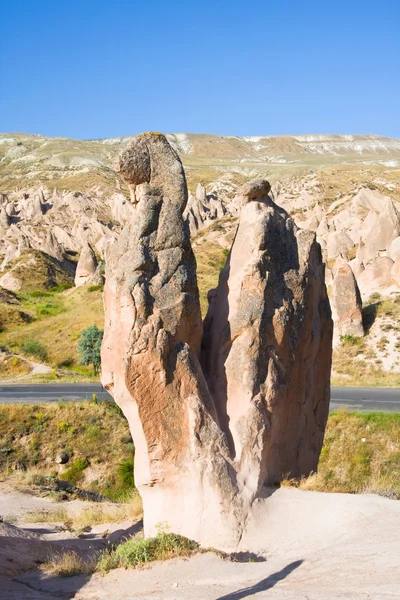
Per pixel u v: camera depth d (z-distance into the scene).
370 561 9.51
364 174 137.62
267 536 11.61
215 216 108.44
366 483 17.06
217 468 12.17
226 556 11.15
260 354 13.38
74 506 21.22
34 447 29.78
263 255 13.69
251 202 14.27
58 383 43.50
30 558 13.66
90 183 185.25
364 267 49.12
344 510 11.72
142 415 12.34
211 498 12.05
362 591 8.44
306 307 14.45
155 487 12.49
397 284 45.31
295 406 14.37
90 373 49.78
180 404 12.48
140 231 12.73
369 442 26.00
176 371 12.47
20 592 11.34
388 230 52.94
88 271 78.12
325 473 25.08
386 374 37.44
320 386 15.68
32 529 17.30
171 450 12.39
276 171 192.62
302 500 12.29
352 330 41.03
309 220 84.81
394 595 8.05
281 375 13.73
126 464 28.50
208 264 73.75
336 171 146.75
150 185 13.04
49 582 11.88
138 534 14.39
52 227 114.12
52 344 55.84
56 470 29.05
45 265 88.75
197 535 11.95
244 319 13.36
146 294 12.41
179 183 13.07
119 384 12.55
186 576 10.49
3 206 137.88
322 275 15.48
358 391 34.34
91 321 58.94
